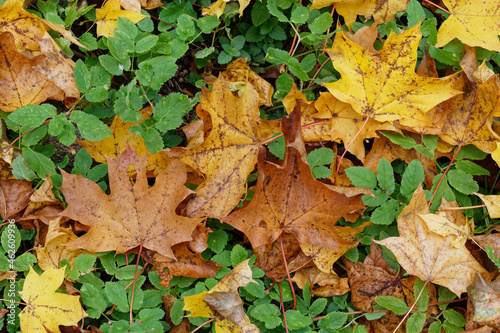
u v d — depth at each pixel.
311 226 0.97
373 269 0.99
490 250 0.98
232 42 1.05
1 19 0.97
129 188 0.95
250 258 0.96
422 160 1.03
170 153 0.96
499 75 1.05
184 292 0.97
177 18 1.03
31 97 0.97
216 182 0.97
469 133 1.02
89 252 0.97
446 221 0.98
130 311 0.94
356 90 1.00
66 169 1.02
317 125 1.02
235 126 0.97
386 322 0.99
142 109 1.01
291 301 0.99
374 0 1.04
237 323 0.94
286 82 1.02
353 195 0.95
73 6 1.00
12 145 0.98
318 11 1.05
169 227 0.96
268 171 0.96
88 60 1.02
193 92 1.07
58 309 0.93
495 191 1.06
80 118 0.96
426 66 1.03
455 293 0.97
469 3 1.03
